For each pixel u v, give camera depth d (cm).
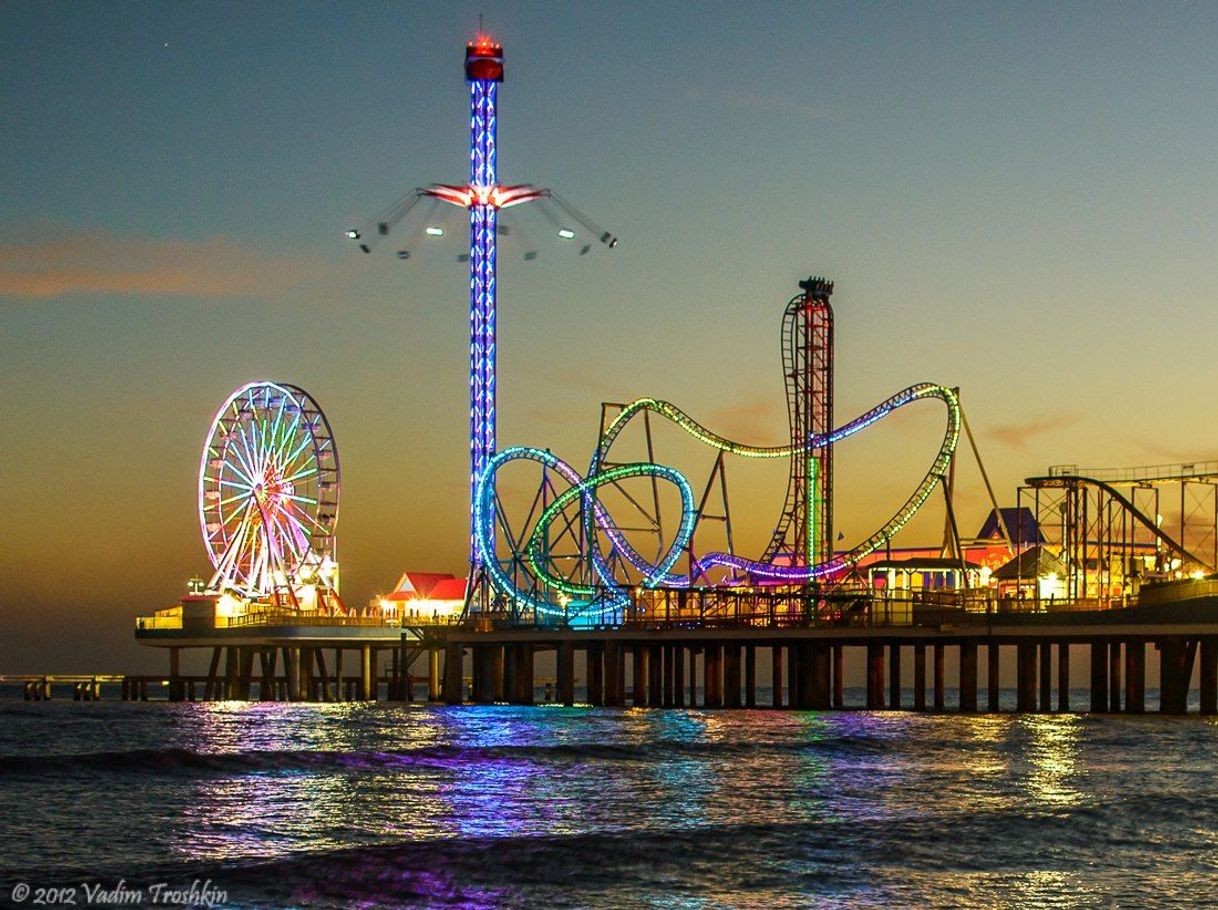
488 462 14100
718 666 12912
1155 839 5875
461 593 18838
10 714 15312
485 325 14762
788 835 5875
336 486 16725
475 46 15025
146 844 5753
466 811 6625
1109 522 12800
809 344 15138
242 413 16650
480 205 14850
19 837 5862
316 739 10756
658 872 5269
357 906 4850
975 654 11750
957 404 13738
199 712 15012
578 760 8581
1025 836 5906
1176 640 11125
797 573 14125
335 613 16812
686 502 13700
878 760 8594
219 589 16775
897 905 4850
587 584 13538
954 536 13762
